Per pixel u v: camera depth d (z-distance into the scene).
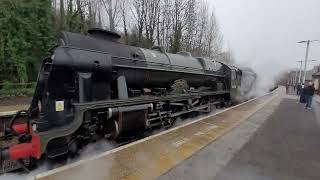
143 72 8.32
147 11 28.23
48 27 20.84
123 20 31.50
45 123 5.31
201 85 13.30
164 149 6.05
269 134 8.48
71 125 5.44
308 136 8.38
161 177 4.66
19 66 18.42
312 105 19.84
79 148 6.13
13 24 18.41
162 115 9.02
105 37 7.50
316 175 5.06
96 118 6.21
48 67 5.89
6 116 8.70
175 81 10.25
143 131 8.05
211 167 5.27
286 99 25.19
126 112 6.79
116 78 7.17
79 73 5.81
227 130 8.58
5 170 5.78
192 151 6.16
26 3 19.45
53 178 4.21
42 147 4.94
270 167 5.43
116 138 6.90
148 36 28.44
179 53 13.07
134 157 5.40
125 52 7.73
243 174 4.99
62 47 5.66
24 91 17.81
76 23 24.64
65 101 5.67
